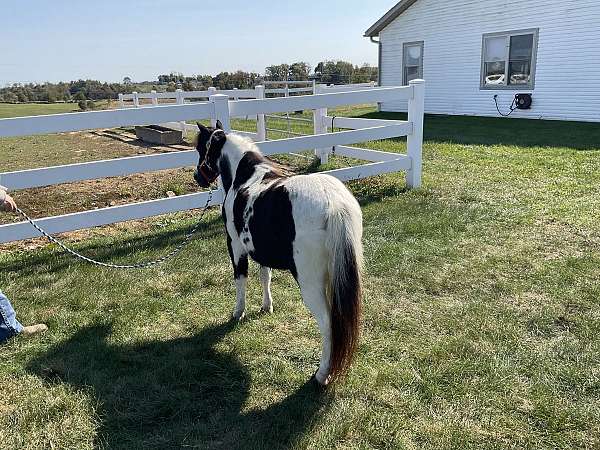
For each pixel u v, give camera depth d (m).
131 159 5.95
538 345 3.66
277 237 3.13
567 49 14.84
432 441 2.77
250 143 3.93
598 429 2.81
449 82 18.41
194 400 3.18
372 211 6.73
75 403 3.13
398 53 19.95
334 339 2.95
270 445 2.77
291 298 4.54
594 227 5.90
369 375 3.36
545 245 5.48
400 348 3.68
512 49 16.25
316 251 2.95
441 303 4.34
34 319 4.20
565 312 4.09
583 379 3.23
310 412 3.02
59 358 3.64
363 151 9.02
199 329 4.05
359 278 2.89
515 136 12.38
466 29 17.34
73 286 4.80
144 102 23.67
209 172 4.24
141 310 4.34
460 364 3.42
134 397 3.19
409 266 5.05
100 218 5.89
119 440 2.85
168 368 3.47
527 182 7.96
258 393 3.23
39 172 5.46
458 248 5.46
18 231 5.46
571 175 8.21
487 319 4.03
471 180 8.27
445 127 14.80
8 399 3.21
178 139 14.74
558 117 15.51
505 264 5.03
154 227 6.64
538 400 3.04
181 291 4.71
